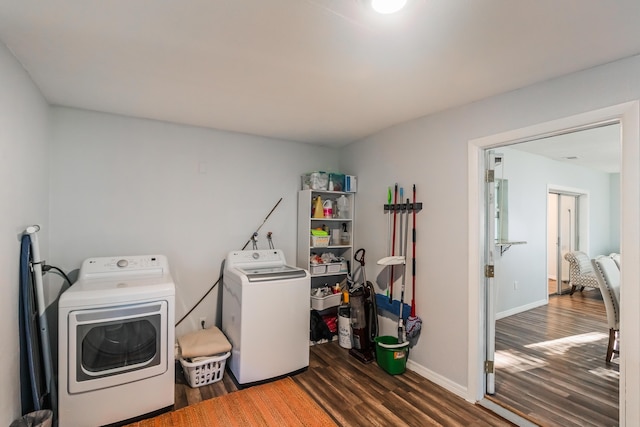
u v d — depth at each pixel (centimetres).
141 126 289
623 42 155
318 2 129
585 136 348
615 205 602
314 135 347
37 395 195
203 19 142
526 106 210
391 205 315
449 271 256
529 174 460
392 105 251
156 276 264
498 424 210
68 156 260
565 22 140
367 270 350
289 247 371
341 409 226
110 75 200
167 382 222
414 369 284
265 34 154
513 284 449
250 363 257
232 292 283
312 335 343
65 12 137
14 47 166
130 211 284
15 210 178
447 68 187
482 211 240
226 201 331
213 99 242
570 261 535
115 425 206
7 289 168
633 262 164
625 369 166
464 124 247
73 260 262
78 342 196
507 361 304
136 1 130
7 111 166
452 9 132
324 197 383
